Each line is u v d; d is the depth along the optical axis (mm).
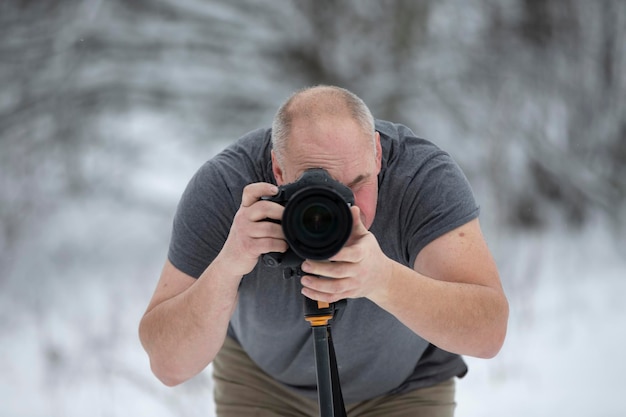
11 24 17062
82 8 16906
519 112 15617
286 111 4148
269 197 3830
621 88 16047
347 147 4012
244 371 5238
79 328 10562
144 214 16688
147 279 13641
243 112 16625
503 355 9383
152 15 16672
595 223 15641
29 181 16641
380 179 4535
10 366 9602
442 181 4535
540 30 16125
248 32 16438
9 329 11289
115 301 11727
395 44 16047
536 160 15555
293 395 5160
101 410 8242
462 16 16297
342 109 4070
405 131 4789
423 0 15961
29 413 8297
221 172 4660
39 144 17000
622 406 7949
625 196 15695
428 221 4484
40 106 17078
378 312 4625
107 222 16406
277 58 16562
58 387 8766
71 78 17000
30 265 14977
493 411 8031
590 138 16062
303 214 3561
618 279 12375
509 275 11688
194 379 8367
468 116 15812
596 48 16047
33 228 16172
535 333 10234
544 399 8250
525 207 15258
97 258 15336
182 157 17453
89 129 17188
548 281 12492
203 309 4258
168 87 16703
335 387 3973
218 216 4598
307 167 4023
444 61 16094
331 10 16125
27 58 17109
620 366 9031
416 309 4121
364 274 3775
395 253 4605
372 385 4996
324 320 3828
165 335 4457
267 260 3830
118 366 9078
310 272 3721
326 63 16359
